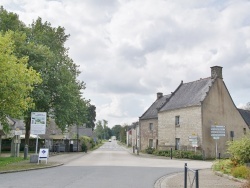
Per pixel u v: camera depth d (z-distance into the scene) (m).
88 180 14.76
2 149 46.69
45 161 26.53
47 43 36.31
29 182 13.71
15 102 20.72
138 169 21.34
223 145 40.66
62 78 33.84
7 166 21.27
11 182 13.64
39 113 25.12
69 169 20.45
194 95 42.66
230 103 42.53
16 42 30.39
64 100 33.62
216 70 41.97
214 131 37.62
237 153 18.67
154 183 14.43
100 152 52.84
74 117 43.34
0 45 20.19
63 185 12.93
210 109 40.16
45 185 12.83
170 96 48.41
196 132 39.59
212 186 13.31
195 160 35.72
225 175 16.67
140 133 55.28
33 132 24.94
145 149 50.25
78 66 43.09
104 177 16.14
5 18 33.22
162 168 22.56
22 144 49.38
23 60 22.42
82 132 95.62
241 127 43.22
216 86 41.44
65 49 39.97
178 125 43.00
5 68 19.86
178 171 20.45
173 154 39.44
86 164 25.28
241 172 15.63
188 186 13.19
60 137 56.91
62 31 39.28
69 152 51.47
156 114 51.56
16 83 20.14
